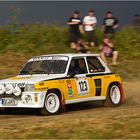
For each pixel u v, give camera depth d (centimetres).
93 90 3194
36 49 4944
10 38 5034
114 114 2761
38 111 3019
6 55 4750
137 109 3066
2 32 5044
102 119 2550
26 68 3191
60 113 2969
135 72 4622
